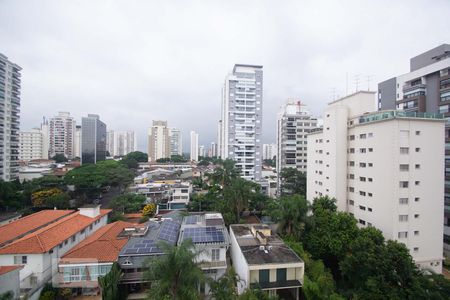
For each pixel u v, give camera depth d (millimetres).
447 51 52750
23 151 142375
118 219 46531
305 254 30219
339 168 42969
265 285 25281
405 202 33969
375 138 36812
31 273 24672
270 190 90375
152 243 28719
